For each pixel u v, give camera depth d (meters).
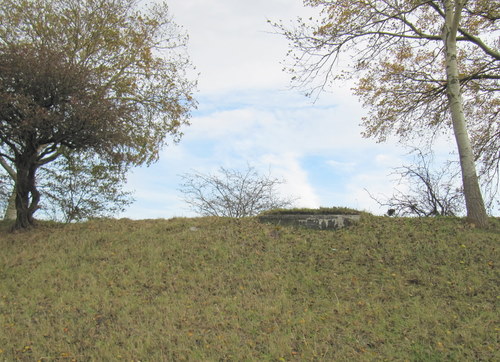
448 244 9.63
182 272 9.58
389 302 7.55
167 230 12.58
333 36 12.67
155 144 18.14
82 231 12.98
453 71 11.77
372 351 5.99
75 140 12.90
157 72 17.97
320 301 7.81
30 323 7.34
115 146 13.70
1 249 11.73
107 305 8.02
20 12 14.61
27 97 11.79
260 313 7.40
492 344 5.93
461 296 7.55
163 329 6.96
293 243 10.70
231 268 9.62
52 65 12.02
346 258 9.61
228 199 20.70
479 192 11.02
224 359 5.98
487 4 13.47
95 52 16.45
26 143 12.89
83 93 12.62
